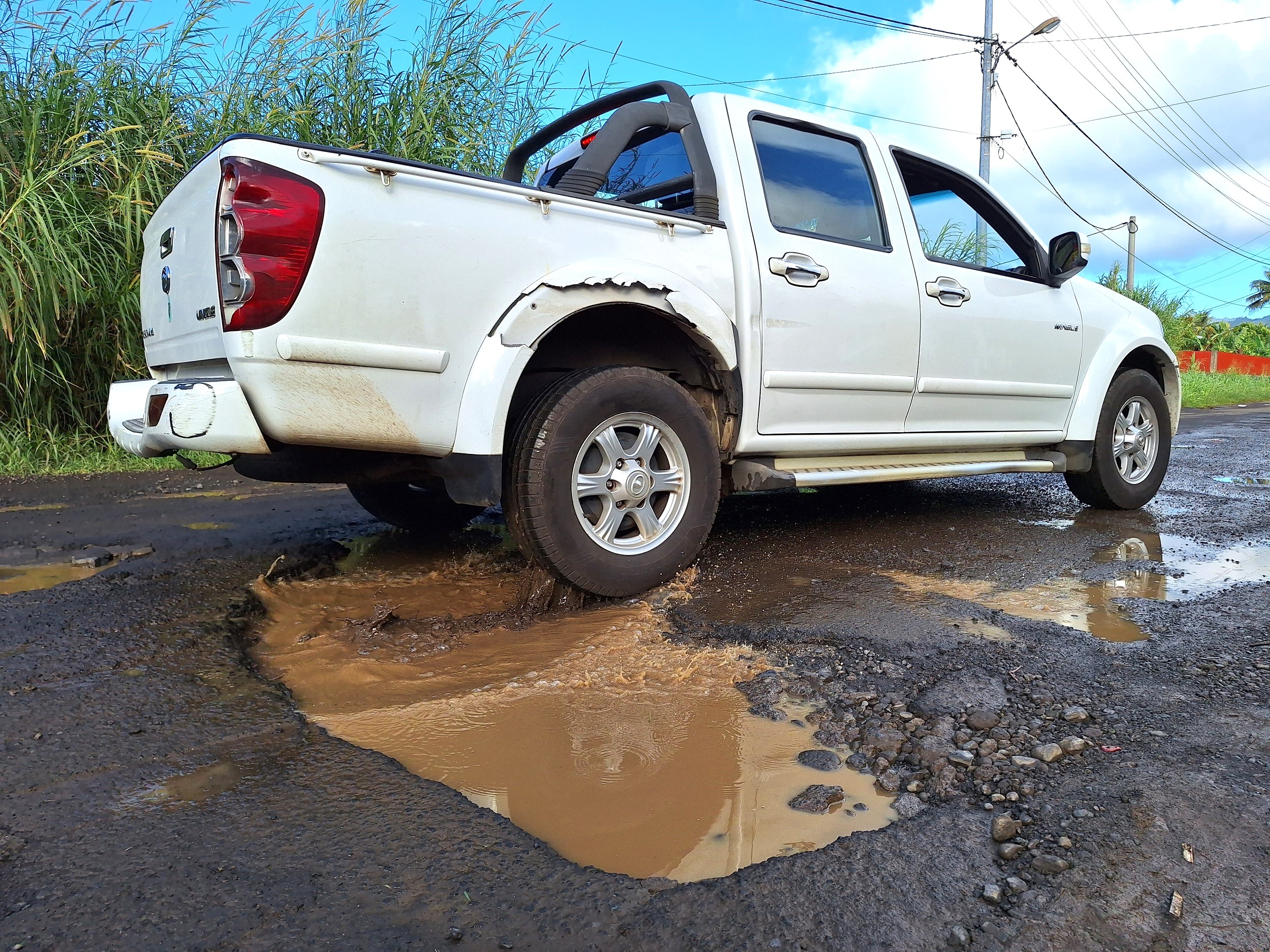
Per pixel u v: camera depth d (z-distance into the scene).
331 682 2.18
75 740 1.81
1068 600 2.80
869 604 2.74
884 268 3.58
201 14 6.22
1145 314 4.87
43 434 6.16
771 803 1.59
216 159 2.32
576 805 1.59
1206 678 2.11
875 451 3.73
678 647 2.40
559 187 2.93
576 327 2.96
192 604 2.75
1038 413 4.26
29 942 1.19
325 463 2.72
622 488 2.75
